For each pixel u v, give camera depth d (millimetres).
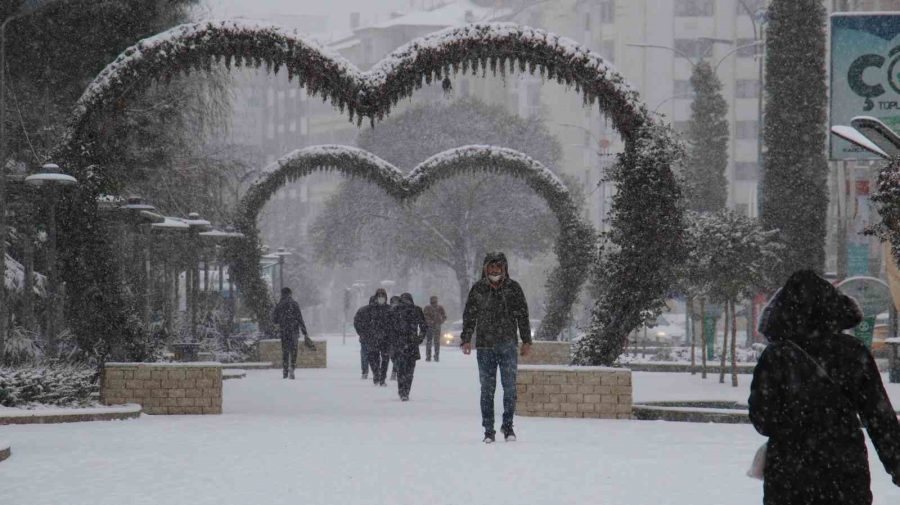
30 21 48438
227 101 69500
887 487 20797
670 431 30312
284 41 36812
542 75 36594
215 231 63719
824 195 66812
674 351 70812
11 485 20797
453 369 66938
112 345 37156
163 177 65000
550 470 22688
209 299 73500
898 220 35344
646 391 45094
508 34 36125
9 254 53500
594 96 36344
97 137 37406
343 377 58281
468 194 130500
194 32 36938
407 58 36594
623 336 36219
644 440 28109
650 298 36125
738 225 48688
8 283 48969
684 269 48625
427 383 53375
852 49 46219
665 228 36031
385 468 22969
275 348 69000
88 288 37125
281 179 69000
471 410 38000
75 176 37094
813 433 11734
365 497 19469
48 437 28578
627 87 36156
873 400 11820
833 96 46375
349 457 24672
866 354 11953
